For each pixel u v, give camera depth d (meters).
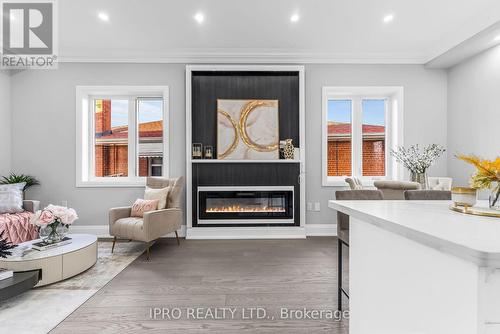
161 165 4.26
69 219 2.61
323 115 4.07
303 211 3.95
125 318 1.84
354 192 2.16
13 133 3.99
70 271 2.44
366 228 1.27
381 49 3.92
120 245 3.56
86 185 3.99
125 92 4.11
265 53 3.98
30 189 3.98
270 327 1.74
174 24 3.23
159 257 3.06
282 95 4.03
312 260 2.95
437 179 3.56
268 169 3.95
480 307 0.61
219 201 3.96
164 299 2.10
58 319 1.82
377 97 4.28
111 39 3.60
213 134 4.00
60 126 4.01
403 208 1.33
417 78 4.09
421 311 0.84
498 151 3.24
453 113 3.95
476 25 3.08
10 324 1.76
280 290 2.24
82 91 4.02
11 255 2.27
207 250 3.31
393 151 4.04
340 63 4.07
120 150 4.28
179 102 4.04
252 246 3.47
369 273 1.24
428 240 0.76
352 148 4.31
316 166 4.08
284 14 3.03
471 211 1.14
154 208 3.41
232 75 4.02
